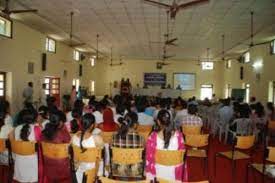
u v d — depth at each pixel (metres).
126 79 20.36
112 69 21.84
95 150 3.20
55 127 3.56
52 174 3.39
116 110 6.29
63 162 3.36
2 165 4.42
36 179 3.72
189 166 5.59
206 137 4.62
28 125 3.80
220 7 7.88
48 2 7.70
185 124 5.45
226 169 5.47
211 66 21.70
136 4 7.73
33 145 3.59
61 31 11.45
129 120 3.47
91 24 10.23
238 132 6.33
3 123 4.45
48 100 7.02
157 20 9.48
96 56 19.98
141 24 10.13
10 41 9.16
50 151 3.35
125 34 12.04
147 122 5.66
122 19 9.45
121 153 3.25
